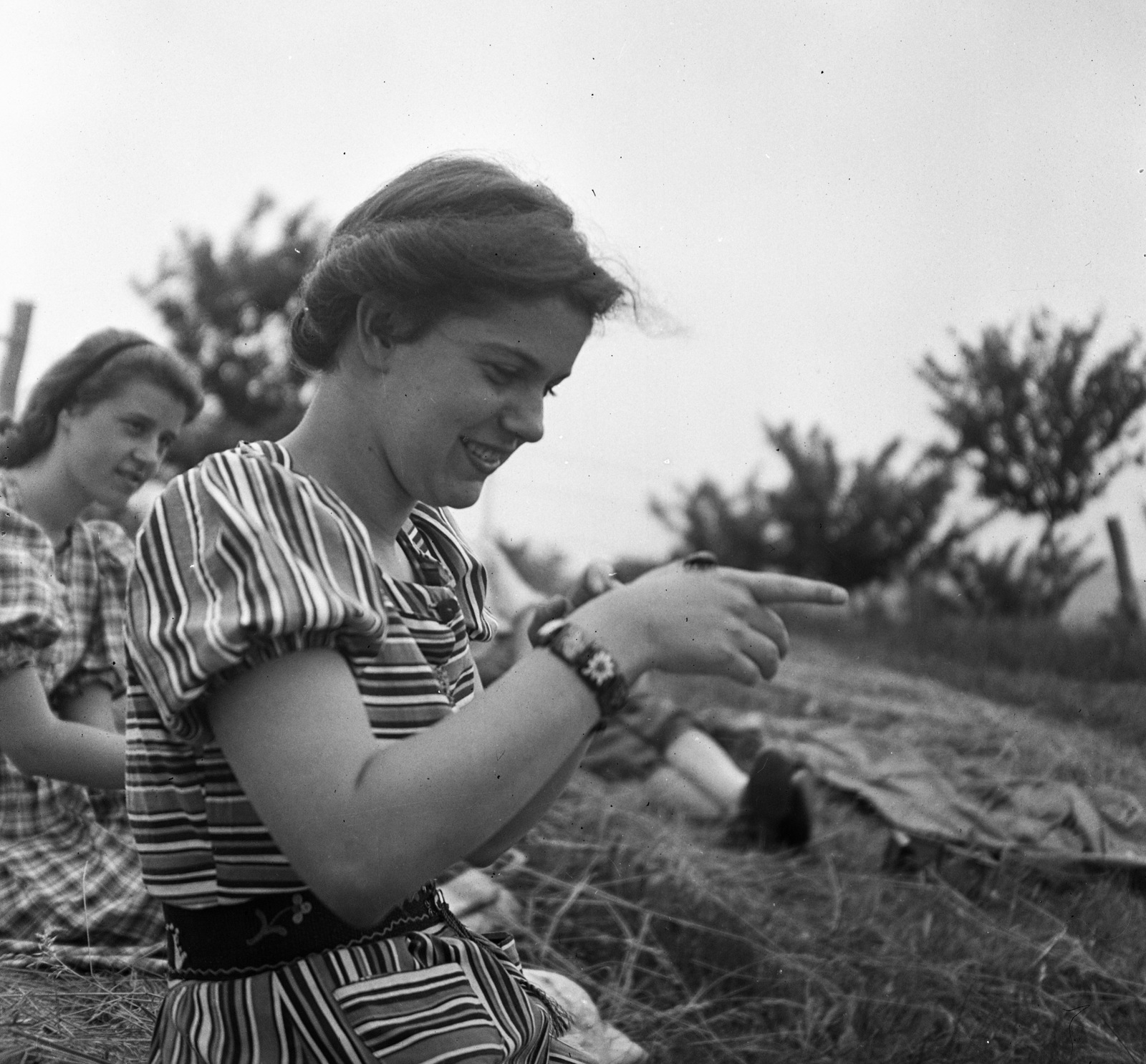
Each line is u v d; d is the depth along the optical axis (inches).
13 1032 60.7
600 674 42.9
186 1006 47.8
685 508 347.9
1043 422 295.0
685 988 89.8
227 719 42.6
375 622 44.2
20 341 206.1
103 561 93.1
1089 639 218.7
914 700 177.2
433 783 40.9
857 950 96.7
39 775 77.2
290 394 293.9
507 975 51.1
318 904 46.8
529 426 48.1
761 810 120.6
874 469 334.0
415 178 48.8
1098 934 97.1
